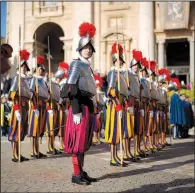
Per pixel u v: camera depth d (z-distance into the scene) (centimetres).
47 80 1030
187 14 2833
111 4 3080
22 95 861
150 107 1033
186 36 2897
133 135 849
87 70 611
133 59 890
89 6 3053
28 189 584
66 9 3178
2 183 628
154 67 1141
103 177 673
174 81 1558
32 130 914
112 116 785
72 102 590
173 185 610
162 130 1228
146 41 2891
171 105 1584
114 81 772
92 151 1083
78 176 619
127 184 615
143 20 2911
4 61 296
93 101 634
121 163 789
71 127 609
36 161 867
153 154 1016
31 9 3266
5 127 1688
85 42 609
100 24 3092
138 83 889
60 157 938
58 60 3697
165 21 2888
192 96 2214
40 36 3350
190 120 1667
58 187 596
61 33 3603
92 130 627
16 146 870
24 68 888
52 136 1001
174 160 896
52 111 980
